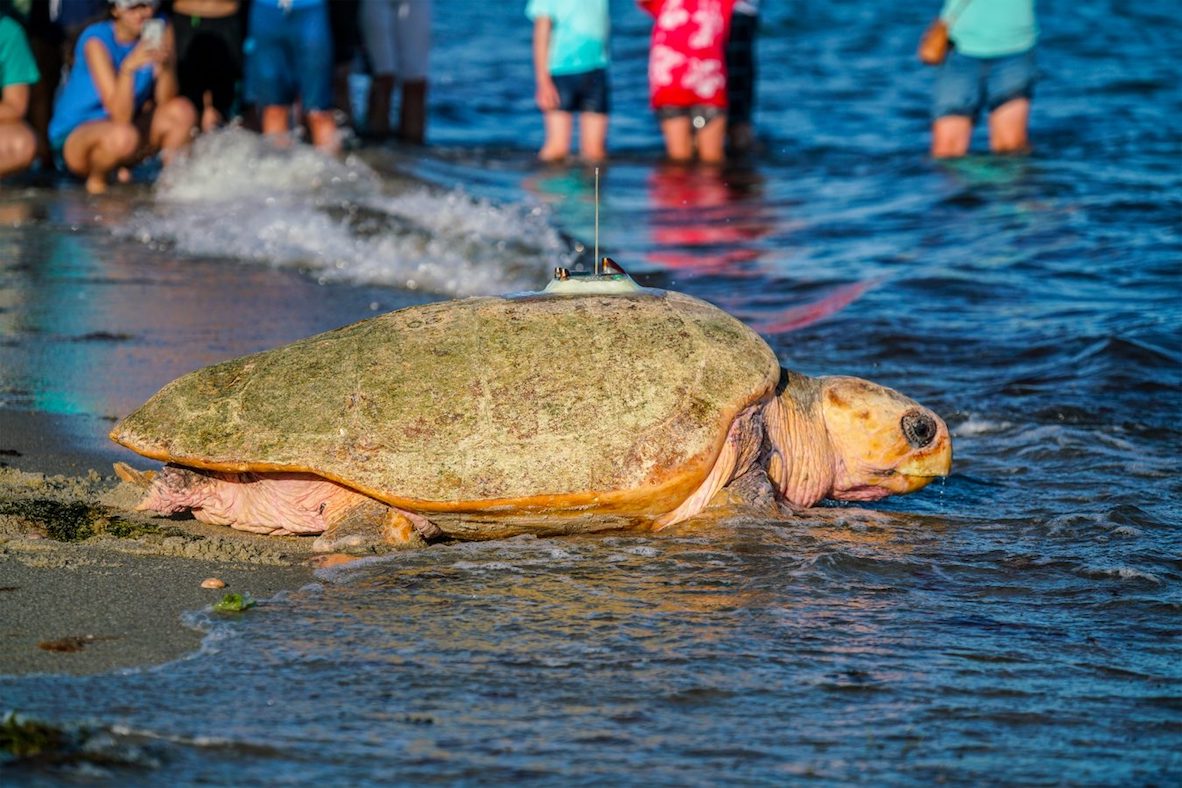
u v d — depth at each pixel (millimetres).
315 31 20797
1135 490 9164
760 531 7969
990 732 5434
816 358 12625
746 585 7113
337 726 5352
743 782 4980
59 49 20562
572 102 24156
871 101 30219
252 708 5492
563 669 5973
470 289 14977
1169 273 15039
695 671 5977
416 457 7547
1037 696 5789
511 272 15797
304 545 7859
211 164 19688
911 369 12289
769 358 8258
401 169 21375
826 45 39125
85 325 12828
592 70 24016
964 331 13320
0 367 11359
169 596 6809
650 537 7898
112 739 5133
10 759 4918
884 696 5762
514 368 7836
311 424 7676
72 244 16391
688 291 15234
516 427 7637
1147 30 40031
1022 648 6336
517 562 7441
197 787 4801
